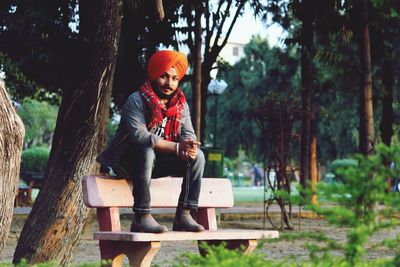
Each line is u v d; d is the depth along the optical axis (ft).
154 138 19.81
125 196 21.21
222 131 210.18
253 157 214.28
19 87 77.15
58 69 71.51
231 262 11.12
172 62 20.53
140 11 68.18
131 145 20.61
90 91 26.35
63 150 26.27
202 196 23.30
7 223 21.94
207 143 230.68
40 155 140.56
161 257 36.99
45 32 69.31
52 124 240.73
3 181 21.56
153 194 21.99
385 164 10.68
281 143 55.52
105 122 54.54
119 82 73.46
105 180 20.99
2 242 21.98
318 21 69.92
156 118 20.36
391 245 11.35
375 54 79.87
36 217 26.08
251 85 199.11
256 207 85.66
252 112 55.83
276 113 55.06
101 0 26.40
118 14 26.66
